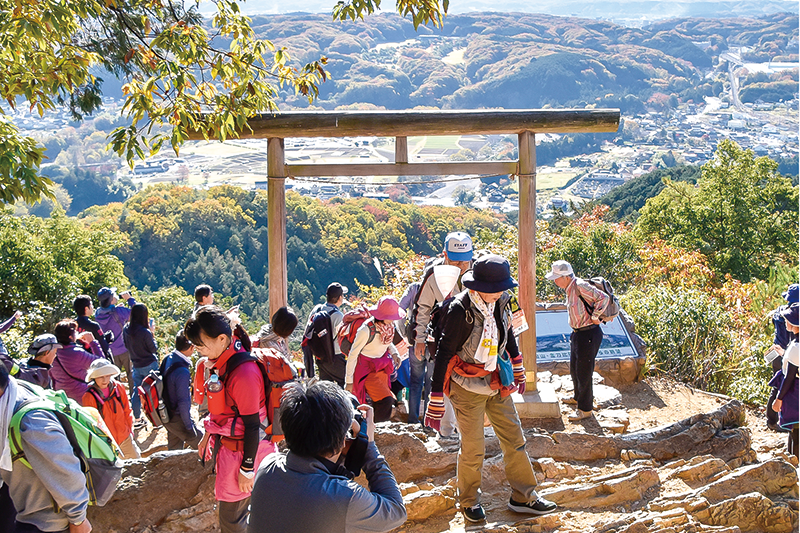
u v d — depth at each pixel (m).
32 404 2.35
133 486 3.74
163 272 57.03
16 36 5.64
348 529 2.01
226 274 57.28
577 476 4.36
